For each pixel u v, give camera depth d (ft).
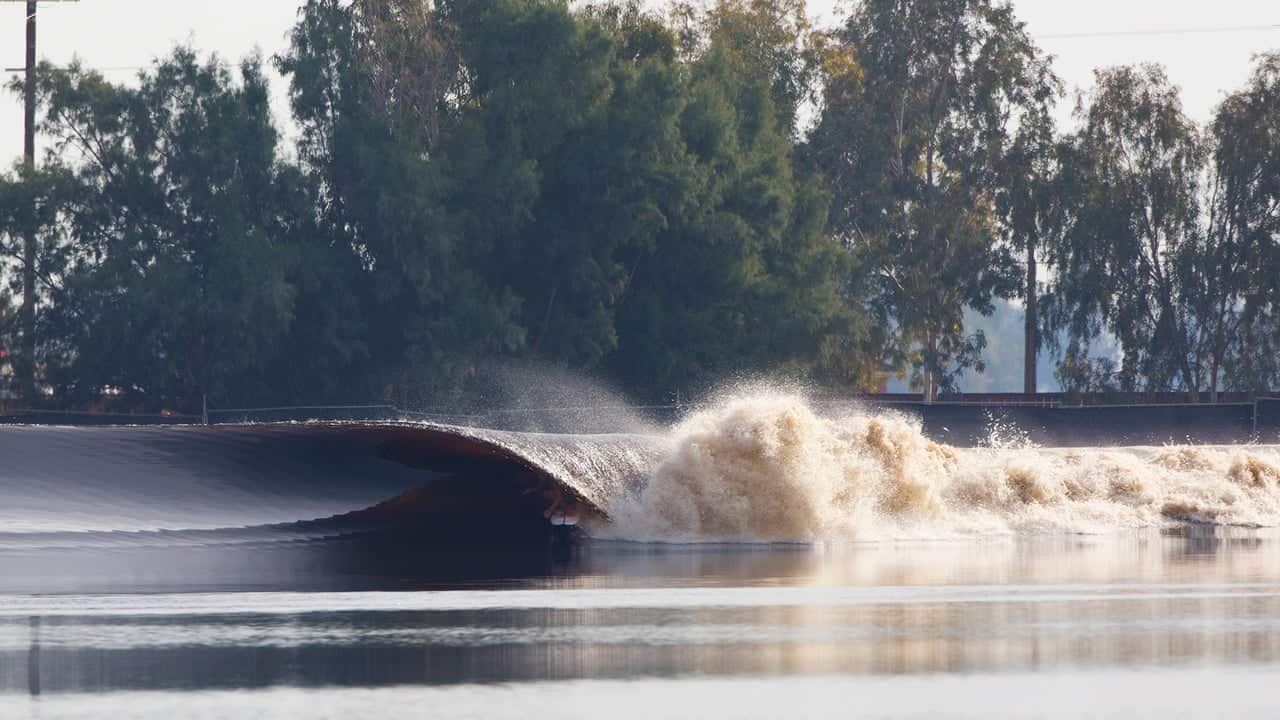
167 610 131.34
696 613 131.23
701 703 94.53
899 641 116.57
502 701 94.58
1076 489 248.32
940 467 235.61
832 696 96.63
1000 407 503.61
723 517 203.72
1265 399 487.61
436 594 142.51
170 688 98.12
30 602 135.64
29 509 190.90
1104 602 139.13
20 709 92.12
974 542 203.92
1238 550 192.34
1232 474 265.75
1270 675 103.45
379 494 207.10
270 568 162.50
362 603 136.15
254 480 204.64
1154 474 264.93
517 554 179.52
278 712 91.35
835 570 165.37
